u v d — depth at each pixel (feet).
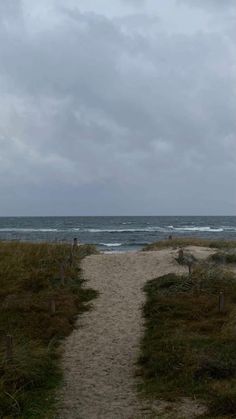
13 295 50.98
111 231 239.91
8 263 63.41
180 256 67.00
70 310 47.11
